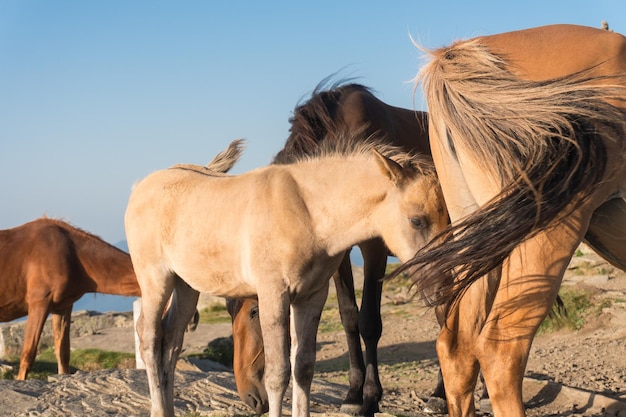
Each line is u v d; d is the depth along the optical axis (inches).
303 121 237.6
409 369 376.2
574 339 403.5
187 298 229.0
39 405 257.1
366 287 238.7
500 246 132.3
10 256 407.2
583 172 131.7
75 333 599.5
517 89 138.9
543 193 132.1
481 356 140.4
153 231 219.1
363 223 192.9
